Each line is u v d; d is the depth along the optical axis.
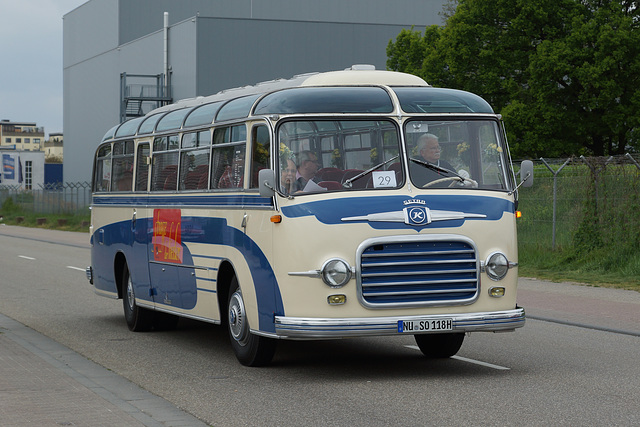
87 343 13.81
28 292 21.16
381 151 10.73
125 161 15.64
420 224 10.34
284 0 73.25
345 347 13.16
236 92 13.24
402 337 14.19
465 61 49.66
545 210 24.47
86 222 57.31
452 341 11.84
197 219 12.56
